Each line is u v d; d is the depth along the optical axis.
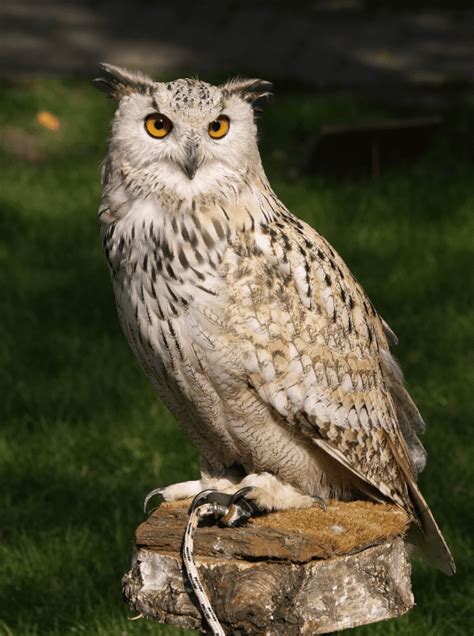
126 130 7.14
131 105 7.14
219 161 7.09
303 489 7.73
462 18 32.12
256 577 6.68
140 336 7.29
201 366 7.20
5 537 11.98
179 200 7.04
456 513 12.12
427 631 10.50
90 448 13.55
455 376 14.95
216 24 31.55
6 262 18.42
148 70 27.58
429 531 7.65
